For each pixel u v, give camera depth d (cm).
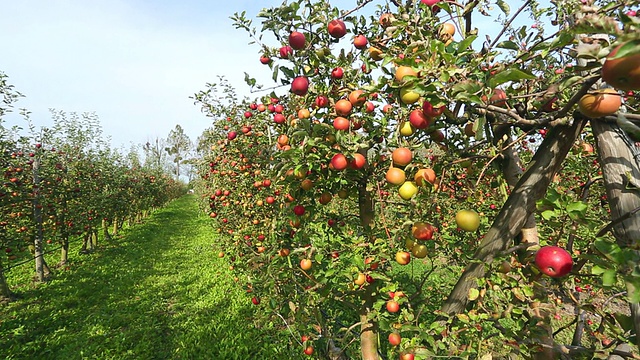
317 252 252
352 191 275
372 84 196
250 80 254
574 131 150
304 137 215
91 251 1147
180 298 727
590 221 127
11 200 691
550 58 196
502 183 228
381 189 250
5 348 505
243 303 679
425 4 185
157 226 1797
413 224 203
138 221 1952
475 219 174
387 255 217
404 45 206
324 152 220
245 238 567
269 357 473
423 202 204
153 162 2498
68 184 941
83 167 1078
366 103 238
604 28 89
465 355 167
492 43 178
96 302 700
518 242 203
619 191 122
